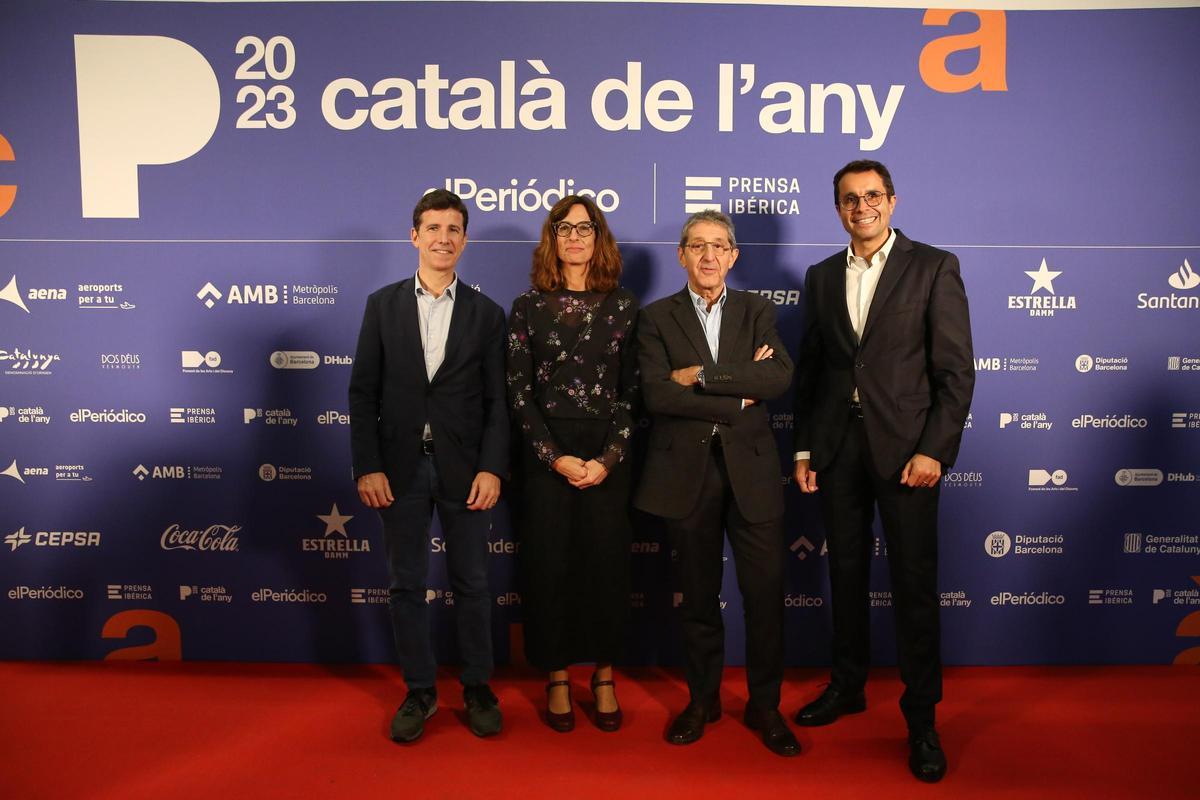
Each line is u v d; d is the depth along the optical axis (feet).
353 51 8.83
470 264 9.01
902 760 7.16
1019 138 8.85
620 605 7.73
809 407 7.79
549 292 7.54
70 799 6.50
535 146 8.91
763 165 8.91
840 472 7.34
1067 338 8.98
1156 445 9.05
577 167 8.92
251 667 9.18
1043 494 9.11
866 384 6.98
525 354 7.51
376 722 7.88
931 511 6.96
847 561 7.52
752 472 7.06
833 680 7.91
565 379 7.41
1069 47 8.77
